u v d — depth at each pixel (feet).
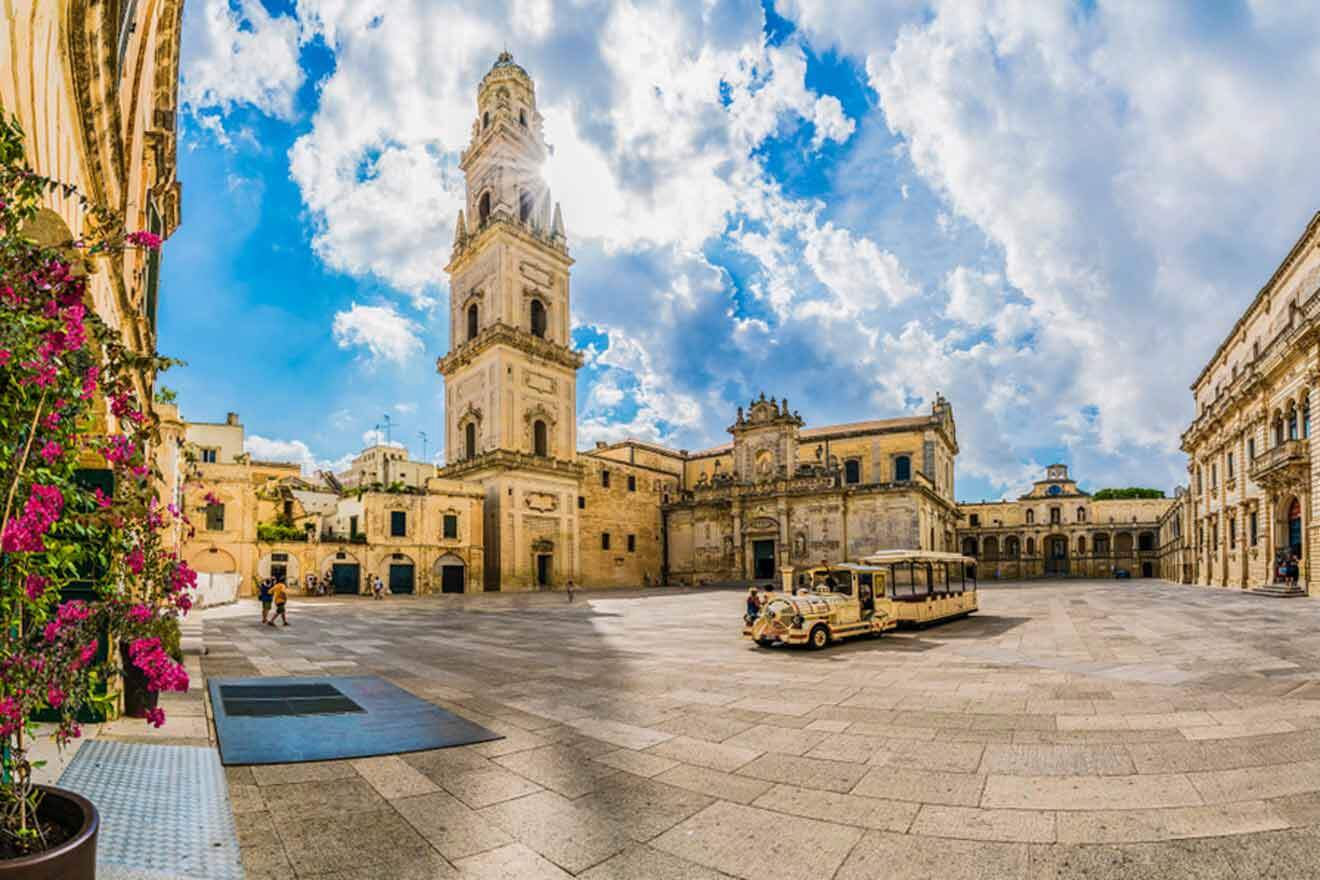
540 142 212.64
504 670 44.75
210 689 35.88
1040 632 64.03
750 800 20.30
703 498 233.76
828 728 28.71
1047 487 328.49
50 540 12.91
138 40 28.91
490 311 195.72
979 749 25.22
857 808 19.63
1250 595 109.40
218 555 141.08
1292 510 110.93
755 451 227.40
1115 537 314.76
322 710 31.22
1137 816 18.69
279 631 71.36
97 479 24.31
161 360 15.25
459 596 155.84
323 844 16.93
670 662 48.44
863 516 201.77
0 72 13.46
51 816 11.75
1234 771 21.95
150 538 15.94
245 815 18.61
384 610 107.14
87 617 13.61
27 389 11.58
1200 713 29.53
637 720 30.32
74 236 19.51
